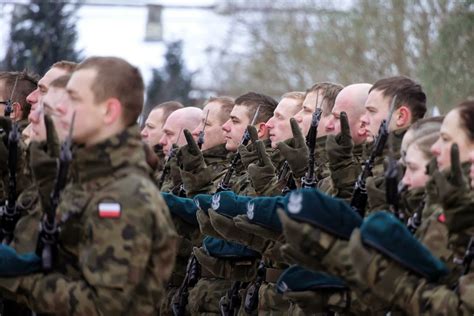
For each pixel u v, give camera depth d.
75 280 8.00
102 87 8.19
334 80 44.00
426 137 9.04
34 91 12.20
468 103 8.51
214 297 12.75
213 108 14.25
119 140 8.11
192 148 12.79
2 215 9.45
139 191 7.90
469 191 8.03
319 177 11.65
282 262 10.96
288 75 50.50
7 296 8.37
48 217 8.08
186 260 13.26
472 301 7.61
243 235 11.02
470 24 26.27
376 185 9.42
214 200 11.20
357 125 11.49
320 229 7.96
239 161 13.22
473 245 7.93
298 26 48.47
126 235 7.77
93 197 7.96
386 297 7.79
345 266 7.93
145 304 7.98
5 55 34.84
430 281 7.87
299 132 11.34
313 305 9.19
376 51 38.56
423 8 33.91
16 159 9.31
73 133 8.20
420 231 8.43
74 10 35.53
